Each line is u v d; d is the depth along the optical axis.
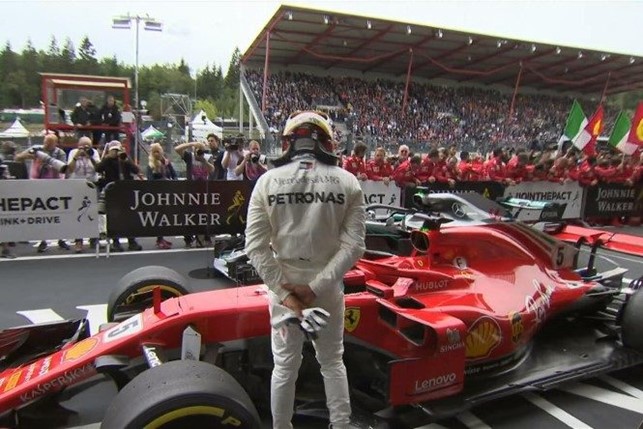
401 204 9.41
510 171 10.27
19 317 4.87
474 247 3.84
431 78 33.44
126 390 2.09
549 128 33.84
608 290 4.39
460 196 4.45
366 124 29.16
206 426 2.05
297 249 2.25
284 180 2.23
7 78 81.94
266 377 3.03
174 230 7.55
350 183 2.30
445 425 3.21
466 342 3.28
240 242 6.22
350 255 2.26
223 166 8.88
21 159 7.55
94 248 7.56
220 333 2.83
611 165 11.36
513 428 3.20
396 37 24.95
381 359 3.13
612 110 37.06
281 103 28.12
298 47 26.16
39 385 2.49
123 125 13.27
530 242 4.27
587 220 11.23
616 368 3.68
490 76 32.91
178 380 2.06
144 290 3.55
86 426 2.94
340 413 2.41
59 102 13.77
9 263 6.68
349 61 28.98
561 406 3.48
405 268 3.52
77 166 7.52
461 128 31.73
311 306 2.27
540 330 4.30
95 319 4.88
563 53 27.16
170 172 8.80
